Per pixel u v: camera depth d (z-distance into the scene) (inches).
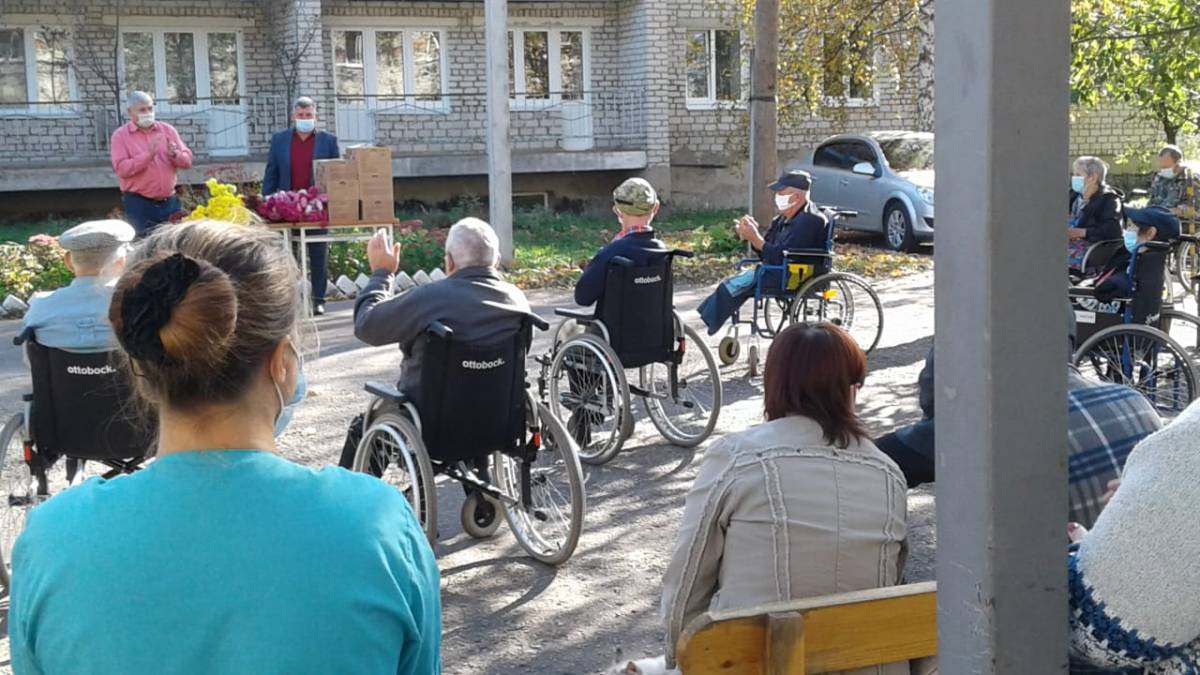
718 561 121.2
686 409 323.3
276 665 58.6
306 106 471.5
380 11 922.1
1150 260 309.6
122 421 199.8
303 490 62.1
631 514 245.9
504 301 207.5
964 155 67.4
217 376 61.6
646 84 936.3
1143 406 123.6
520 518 224.2
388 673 61.2
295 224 423.5
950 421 70.4
